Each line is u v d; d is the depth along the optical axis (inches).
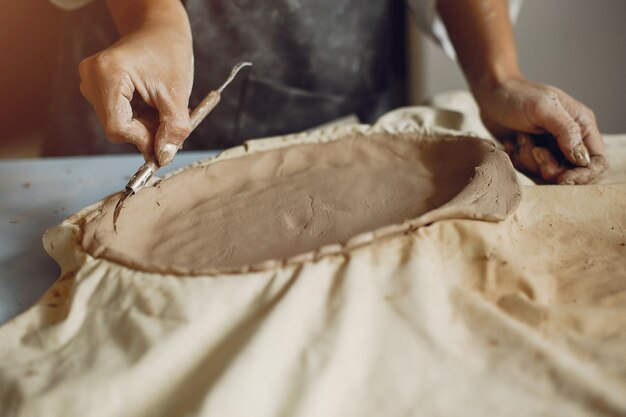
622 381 22.0
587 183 37.4
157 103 31.5
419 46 70.8
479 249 27.5
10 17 84.7
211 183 35.6
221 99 55.6
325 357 22.6
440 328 24.1
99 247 28.7
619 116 67.5
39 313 27.4
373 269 26.4
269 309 24.5
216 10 50.9
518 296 25.9
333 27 55.1
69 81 59.1
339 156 37.8
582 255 29.3
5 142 90.5
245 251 28.7
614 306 25.5
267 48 53.9
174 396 22.4
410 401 21.8
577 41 65.9
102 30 55.8
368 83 60.8
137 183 29.6
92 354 23.9
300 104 57.9
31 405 21.9
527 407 21.3
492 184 31.2
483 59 46.6
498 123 43.2
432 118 45.3
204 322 24.2
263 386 21.6
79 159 47.7
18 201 41.6
